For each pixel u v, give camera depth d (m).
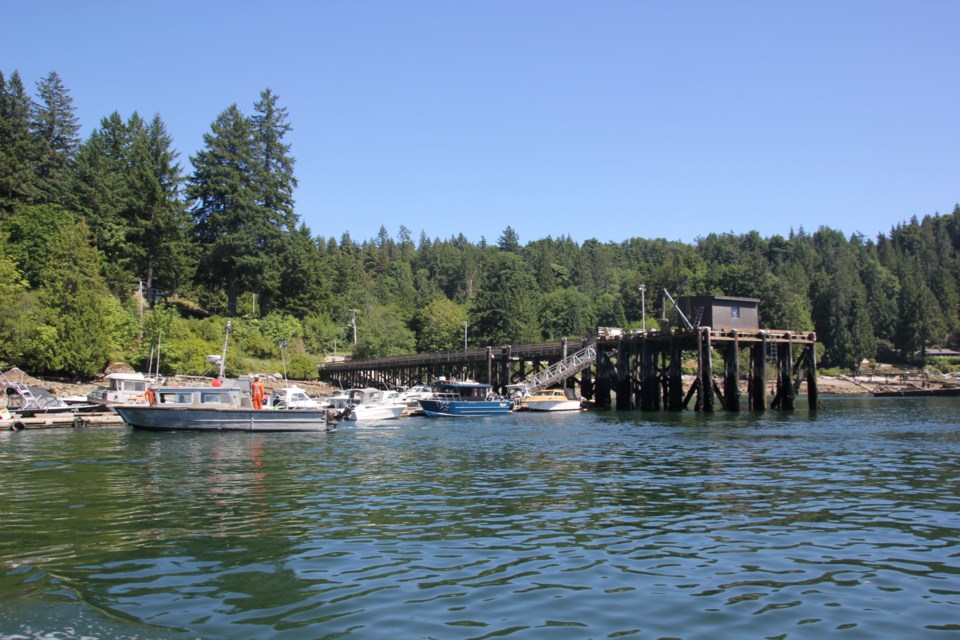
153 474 23.12
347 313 123.50
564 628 9.17
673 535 14.09
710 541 13.61
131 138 101.31
